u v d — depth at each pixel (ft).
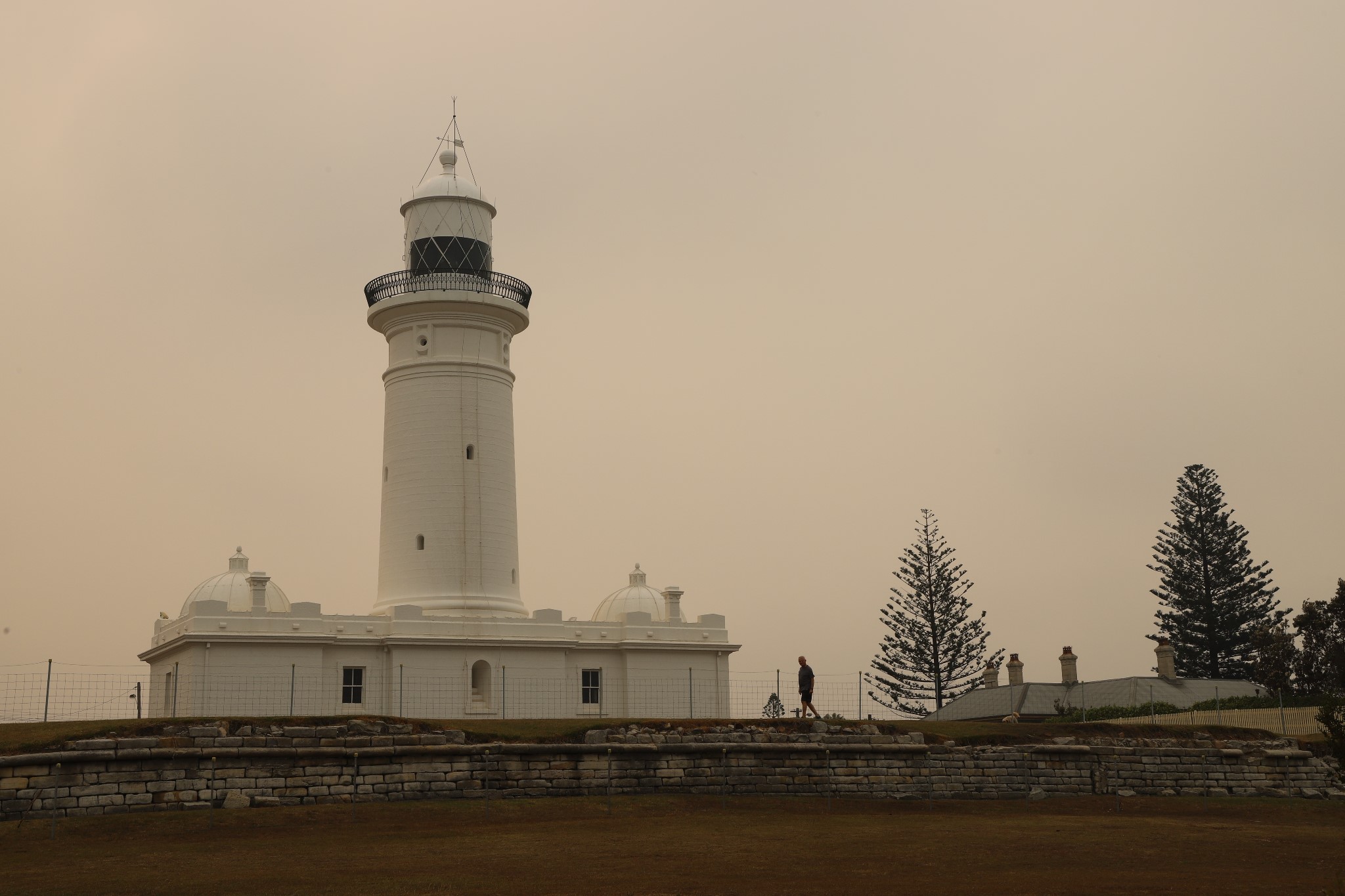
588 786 128.36
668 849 99.30
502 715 177.88
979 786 140.87
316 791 118.52
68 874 88.22
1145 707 220.23
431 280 190.08
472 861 93.20
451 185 193.36
